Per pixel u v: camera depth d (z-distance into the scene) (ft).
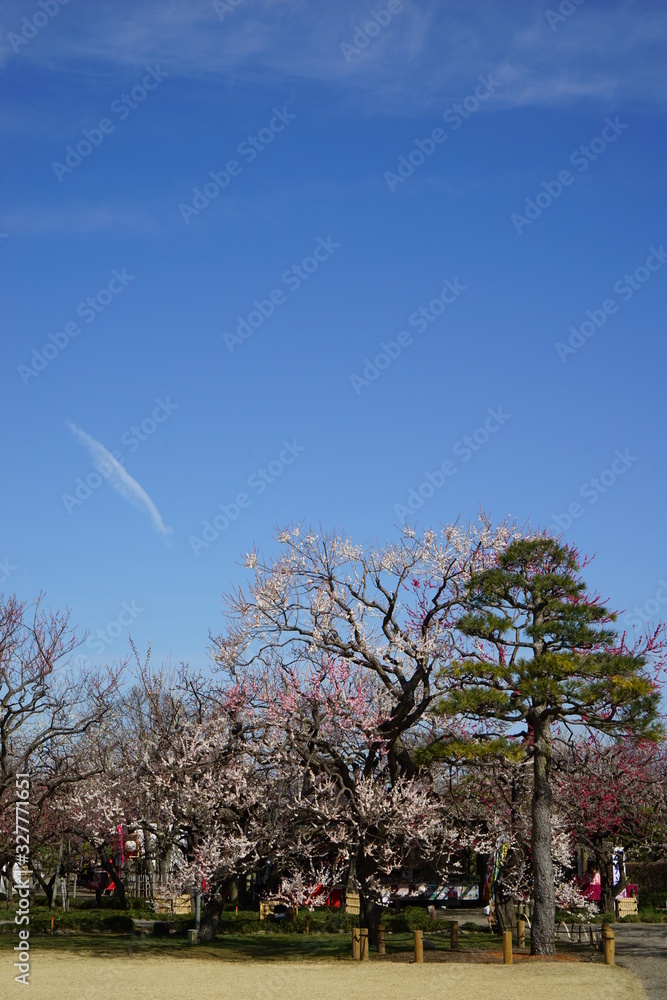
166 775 92.84
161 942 98.53
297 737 89.81
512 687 85.10
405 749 92.94
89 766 120.98
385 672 91.71
